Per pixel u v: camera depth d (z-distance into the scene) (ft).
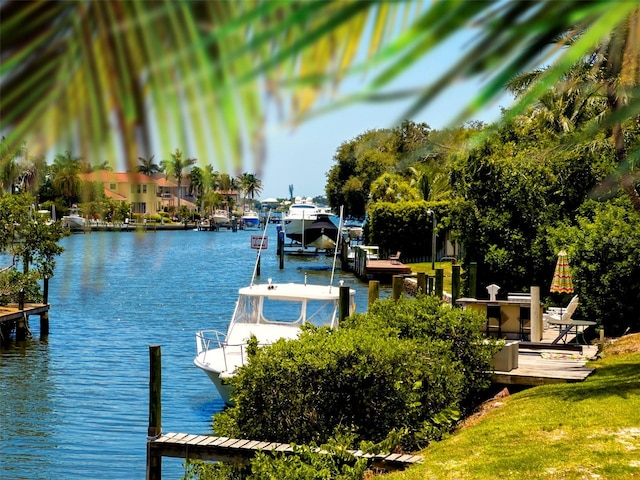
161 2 1.72
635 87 2.17
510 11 1.67
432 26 1.65
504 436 38.40
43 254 106.52
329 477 33.73
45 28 1.75
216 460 40.83
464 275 98.12
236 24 1.70
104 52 1.75
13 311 102.63
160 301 142.61
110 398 71.51
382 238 192.24
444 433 42.57
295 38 1.68
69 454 56.03
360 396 42.24
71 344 99.55
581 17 1.67
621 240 73.97
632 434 36.58
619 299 73.92
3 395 72.49
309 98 1.69
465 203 95.71
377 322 52.85
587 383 48.75
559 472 32.40
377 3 1.66
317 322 71.56
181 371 82.79
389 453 37.40
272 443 40.50
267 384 42.39
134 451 57.00
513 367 53.47
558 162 87.66
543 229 90.63
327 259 247.09
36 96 1.76
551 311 77.00
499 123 2.21
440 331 51.49
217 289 164.45
